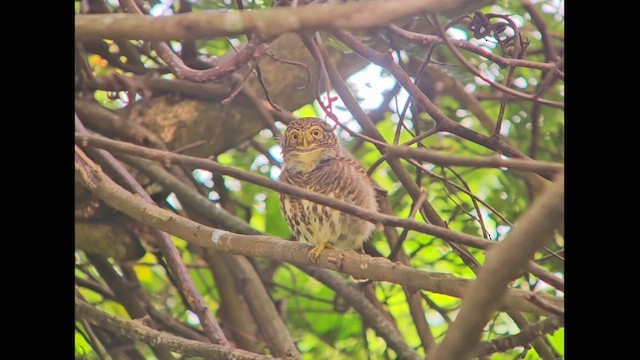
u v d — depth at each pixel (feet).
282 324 42.78
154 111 42.37
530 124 48.14
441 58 41.63
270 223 49.67
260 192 50.52
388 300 49.06
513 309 24.09
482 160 23.40
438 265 47.83
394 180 49.24
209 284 51.85
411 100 36.37
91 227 42.01
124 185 38.34
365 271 27.55
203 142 41.22
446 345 23.26
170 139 42.06
